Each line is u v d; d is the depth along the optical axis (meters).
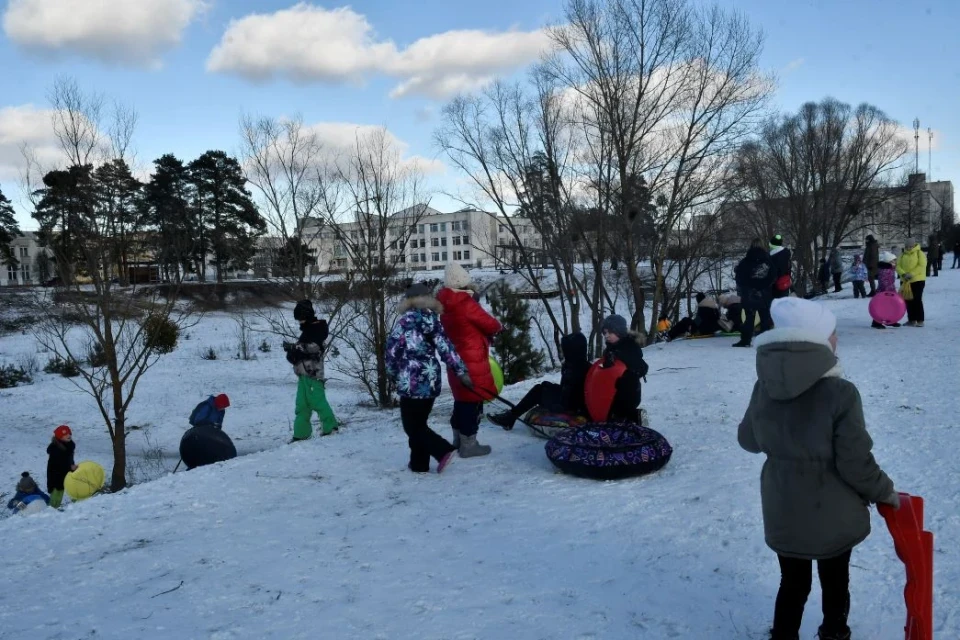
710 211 23.33
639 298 21.23
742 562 4.28
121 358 23.83
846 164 38.06
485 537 4.96
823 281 31.22
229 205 43.38
